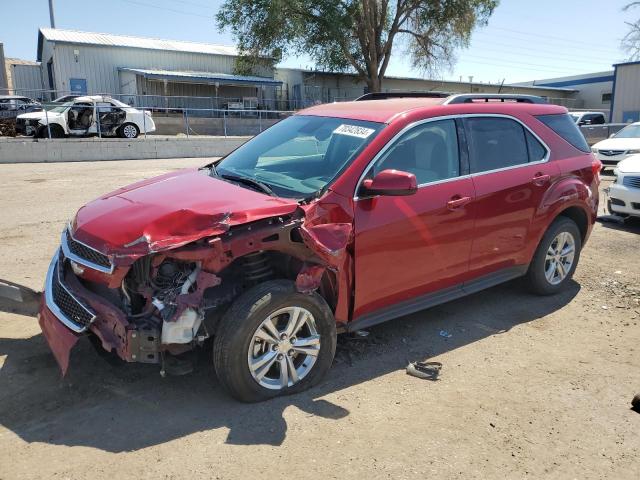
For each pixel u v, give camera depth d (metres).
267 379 3.44
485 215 4.47
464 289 4.59
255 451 2.96
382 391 3.63
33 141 18.12
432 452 3.02
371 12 37.62
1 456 2.85
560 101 51.91
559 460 3.00
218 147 22.67
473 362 4.09
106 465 2.81
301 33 36.03
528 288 5.44
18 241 6.93
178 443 3.00
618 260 6.80
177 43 38.16
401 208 3.90
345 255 3.57
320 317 3.50
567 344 4.45
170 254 3.00
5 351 3.98
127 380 3.65
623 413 3.47
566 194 5.12
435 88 46.81
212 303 3.30
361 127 4.12
